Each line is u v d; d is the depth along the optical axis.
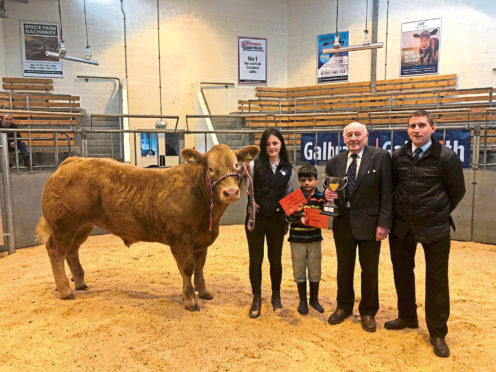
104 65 13.15
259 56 14.54
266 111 14.42
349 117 13.07
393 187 3.21
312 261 3.65
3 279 4.84
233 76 14.39
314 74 14.39
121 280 4.71
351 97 13.47
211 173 3.28
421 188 2.96
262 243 3.66
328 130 7.79
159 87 13.73
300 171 3.45
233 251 6.06
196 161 3.39
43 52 12.53
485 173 6.53
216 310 3.76
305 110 14.27
